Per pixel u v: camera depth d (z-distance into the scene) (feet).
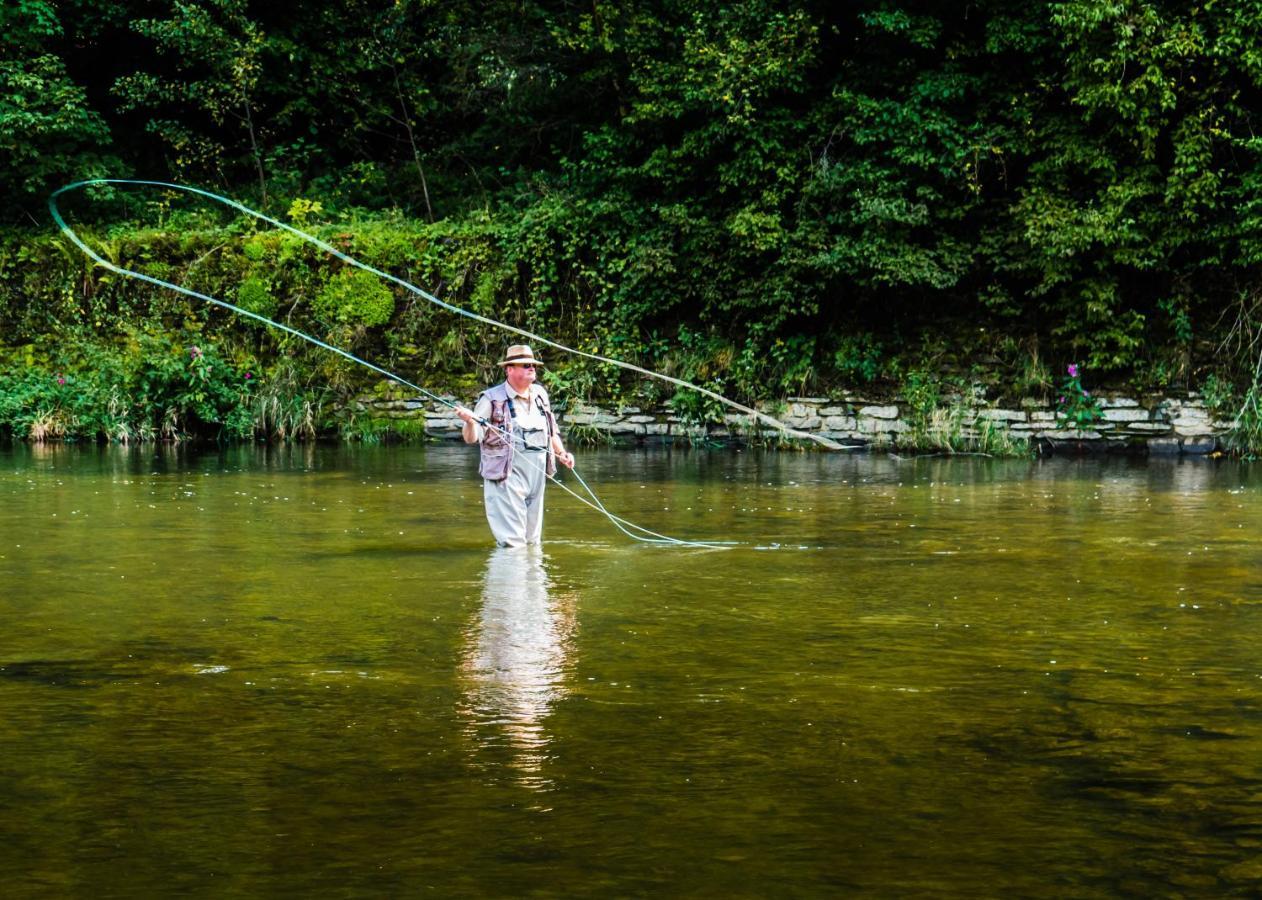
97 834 12.46
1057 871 11.60
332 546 30.42
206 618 22.18
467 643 20.35
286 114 77.97
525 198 71.10
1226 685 17.80
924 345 62.39
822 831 12.53
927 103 60.44
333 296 66.95
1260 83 56.44
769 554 29.37
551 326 66.33
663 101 63.52
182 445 61.31
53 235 70.08
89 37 78.23
